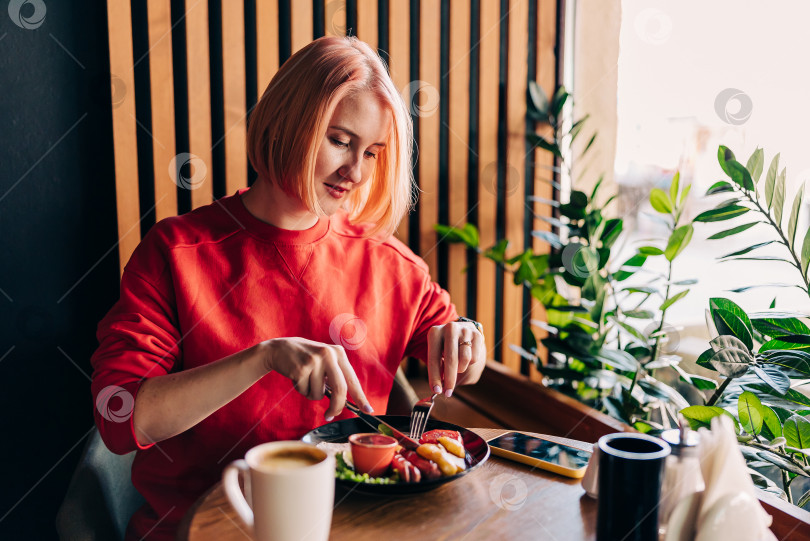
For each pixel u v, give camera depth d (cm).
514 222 221
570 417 161
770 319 126
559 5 222
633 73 207
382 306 127
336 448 95
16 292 157
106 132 162
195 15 165
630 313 169
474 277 217
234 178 175
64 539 103
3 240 154
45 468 164
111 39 156
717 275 190
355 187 114
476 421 173
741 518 62
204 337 110
